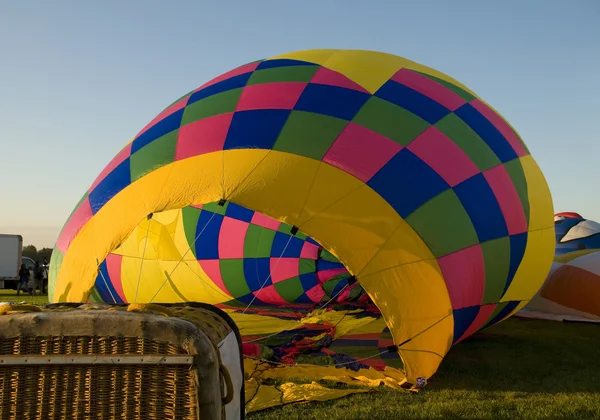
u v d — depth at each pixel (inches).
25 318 93.5
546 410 179.3
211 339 101.3
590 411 178.5
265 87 277.6
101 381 91.9
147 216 242.1
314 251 424.8
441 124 271.0
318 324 321.4
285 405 190.5
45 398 91.4
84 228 261.1
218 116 266.5
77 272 254.2
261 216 414.6
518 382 220.7
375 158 241.1
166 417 91.1
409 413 177.5
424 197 237.0
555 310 391.5
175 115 288.2
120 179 265.1
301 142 243.6
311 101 263.6
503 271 262.8
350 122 253.3
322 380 220.1
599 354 275.3
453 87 305.9
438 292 223.9
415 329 213.6
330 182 231.1
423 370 210.8
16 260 993.5
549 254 307.9
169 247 398.0
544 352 279.6
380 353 256.5
